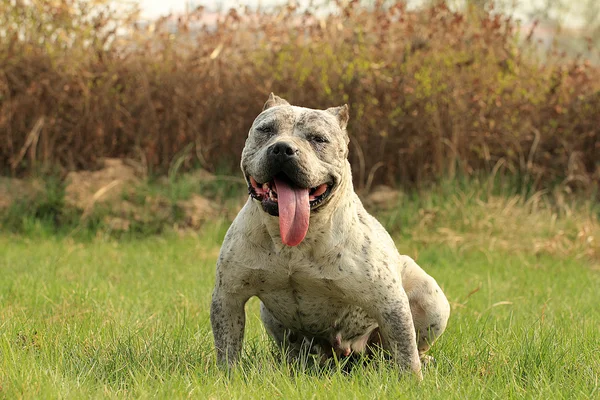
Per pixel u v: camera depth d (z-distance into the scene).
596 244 12.30
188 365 5.37
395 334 5.34
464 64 14.52
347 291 5.31
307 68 14.73
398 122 14.55
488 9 15.10
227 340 5.45
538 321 6.76
